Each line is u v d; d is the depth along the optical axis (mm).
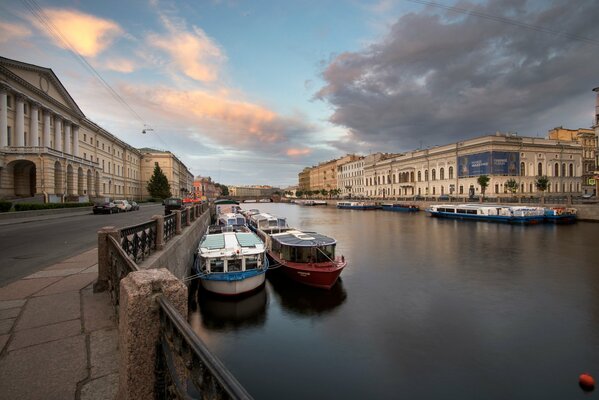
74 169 44312
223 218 27734
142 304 2408
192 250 17672
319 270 14617
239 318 12172
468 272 18375
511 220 40500
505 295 14570
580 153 66312
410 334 11023
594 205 39500
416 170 79312
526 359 9531
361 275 17891
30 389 3025
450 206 51062
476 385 8406
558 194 63969
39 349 3756
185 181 140875
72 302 5312
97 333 4188
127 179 79062
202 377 1800
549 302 13711
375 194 98125
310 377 8742
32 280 6660
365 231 37281
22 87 40250
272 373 8906
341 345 10328
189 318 12047
